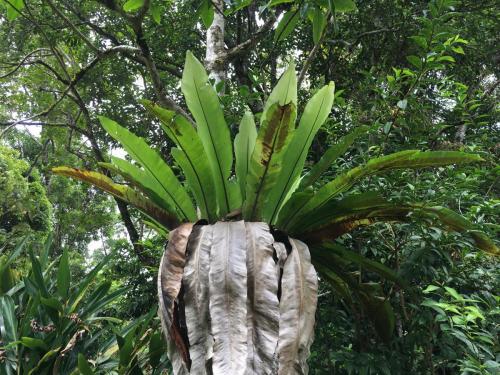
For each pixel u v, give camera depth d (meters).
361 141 3.47
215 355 1.68
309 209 2.34
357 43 5.87
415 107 3.49
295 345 1.80
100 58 3.98
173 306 1.86
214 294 1.81
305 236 2.49
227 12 3.47
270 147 2.02
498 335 2.68
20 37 7.46
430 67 3.24
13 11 4.00
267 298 1.85
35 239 9.86
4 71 8.70
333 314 3.11
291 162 2.37
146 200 2.44
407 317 2.96
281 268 2.07
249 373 1.72
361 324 3.19
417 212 2.35
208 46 4.39
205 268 1.93
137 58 5.21
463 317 2.22
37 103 9.47
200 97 2.24
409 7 5.81
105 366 3.18
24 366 3.06
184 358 1.91
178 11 6.86
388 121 3.47
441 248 2.77
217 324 1.75
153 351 3.05
